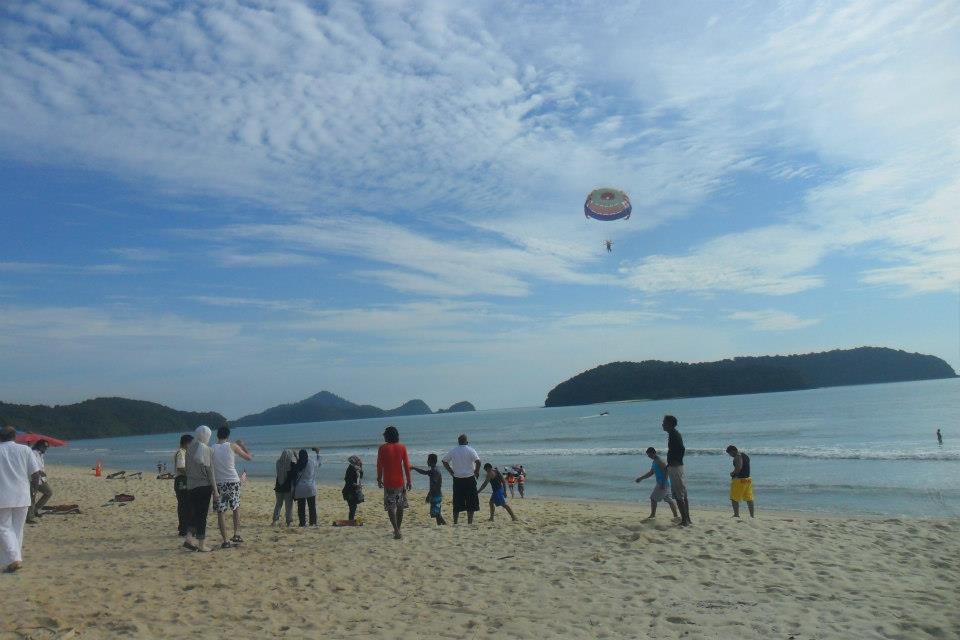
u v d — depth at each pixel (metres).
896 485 21.77
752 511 12.45
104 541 10.05
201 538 8.63
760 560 7.43
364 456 53.09
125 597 6.21
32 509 12.45
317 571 7.37
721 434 54.59
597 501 21.75
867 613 5.54
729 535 8.80
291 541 9.45
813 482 23.58
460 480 11.77
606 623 5.37
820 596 6.04
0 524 7.32
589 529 9.77
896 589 6.29
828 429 52.16
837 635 5.02
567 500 22.27
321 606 5.97
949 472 24.09
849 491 21.06
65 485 24.55
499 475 12.64
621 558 7.62
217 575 7.17
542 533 9.52
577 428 85.06
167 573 7.28
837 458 31.12
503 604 5.99
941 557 7.66
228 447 9.18
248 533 10.48
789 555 7.70
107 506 15.70
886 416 63.66
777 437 47.91
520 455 44.59
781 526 9.56
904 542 8.45
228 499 9.03
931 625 5.19
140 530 11.23
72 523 12.41
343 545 8.99
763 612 5.58
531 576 6.96
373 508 17.28
